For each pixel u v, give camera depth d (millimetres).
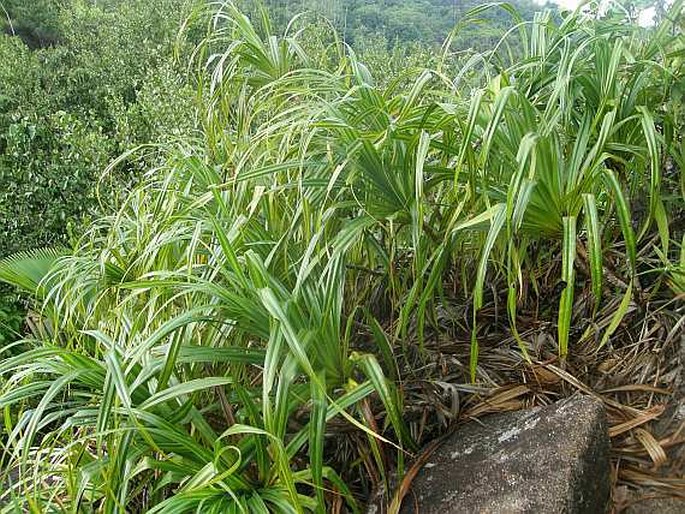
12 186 5082
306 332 1249
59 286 1843
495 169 1448
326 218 1396
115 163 2025
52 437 1510
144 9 9188
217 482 1120
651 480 1367
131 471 1269
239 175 1510
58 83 8219
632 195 1541
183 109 5266
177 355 1250
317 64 2170
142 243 1809
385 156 1429
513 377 1584
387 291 1663
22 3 11883
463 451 1404
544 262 1719
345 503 1446
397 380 1530
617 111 1464
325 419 1175
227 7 2074
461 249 1675
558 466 1243
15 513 1258
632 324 1608
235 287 1323
